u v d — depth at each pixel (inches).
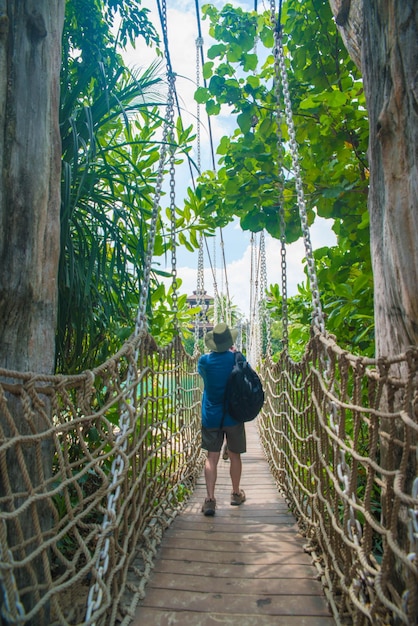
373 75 63.9
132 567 82.8
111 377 72.5
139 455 89.0
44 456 59.9
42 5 60.0
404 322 57.4
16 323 56.7
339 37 126.9
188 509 125.3
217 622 68.2
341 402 66.7
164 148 107.7
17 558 54.0
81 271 95.9
